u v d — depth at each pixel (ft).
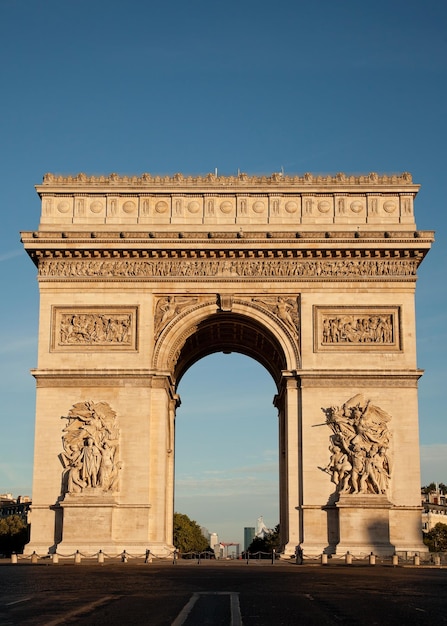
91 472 368.89
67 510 364.38
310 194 397.39
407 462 372.79
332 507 368.07
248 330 412.98
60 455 374.63
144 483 370.73
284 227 393.29
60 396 380.17
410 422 376.07
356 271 389.60
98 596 178.60
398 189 396.16
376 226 392.68
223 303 387.55
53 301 388.78
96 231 390.21
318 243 387.34
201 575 266.16
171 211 396.78
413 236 386.93
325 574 278.87
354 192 396.57
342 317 386.93
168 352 385.70
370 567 328.29
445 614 147.54
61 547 360.07
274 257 391.45
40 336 385.70
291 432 377.91
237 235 388.16
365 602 170.81
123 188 396.78
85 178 398.83
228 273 390.63
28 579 240.73
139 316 386.73
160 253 390.42
